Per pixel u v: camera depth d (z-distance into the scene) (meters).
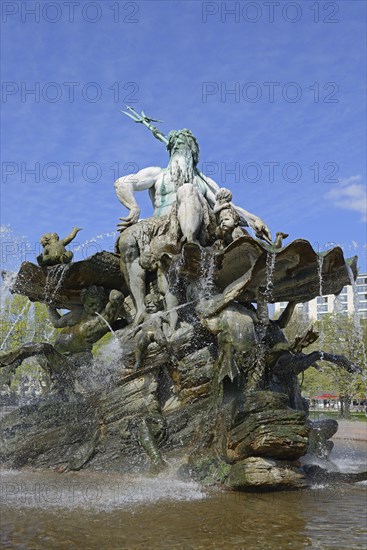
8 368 10.39
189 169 12.06
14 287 11.50
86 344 11.12
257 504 7.10
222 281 9.52
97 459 9.74
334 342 32.06
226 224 10.26
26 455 9.98
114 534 5.66
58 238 11.00
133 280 10.81
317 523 6.13
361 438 20.61
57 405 10.30
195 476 8.52
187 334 10.02
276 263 9.05
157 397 9.98
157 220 11.09
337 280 9.73
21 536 5.58
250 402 8.32
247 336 9.10
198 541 5.43
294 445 7.99
